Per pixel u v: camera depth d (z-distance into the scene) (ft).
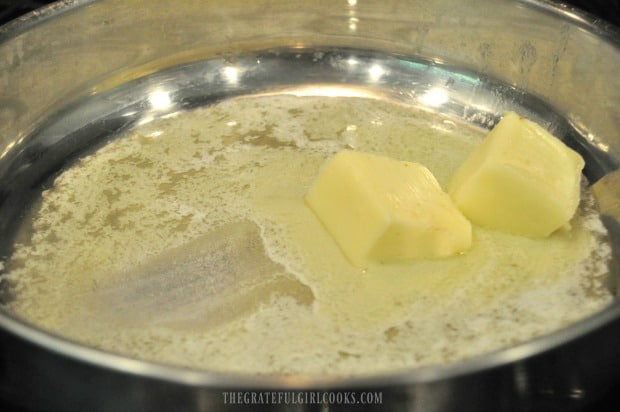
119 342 0.82
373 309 0.85
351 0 1.13
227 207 0.95
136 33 1.10
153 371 0.68
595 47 1.02
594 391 0.75
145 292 0.87
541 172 0.91
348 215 0.90
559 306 0.85
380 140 1.06
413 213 0.88
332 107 1.11
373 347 0.82
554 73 1.07
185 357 0.81
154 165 1.01
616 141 1.02
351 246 0.89
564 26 1.04
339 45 1.17
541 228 0.91
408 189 0.90
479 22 1.09
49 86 1.05
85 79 1.08
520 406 0.72
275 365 0.80
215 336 0.83
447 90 1.12
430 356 0.81
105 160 1.02
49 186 0.99
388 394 0.68
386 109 1.11
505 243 0.91
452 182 0.95
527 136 0.92
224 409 0.69
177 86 1.12
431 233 0.88
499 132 0.93
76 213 0.95
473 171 0.92
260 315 0.84
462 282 0.87
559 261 0.90
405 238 0.88
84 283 0.88
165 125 1.07
